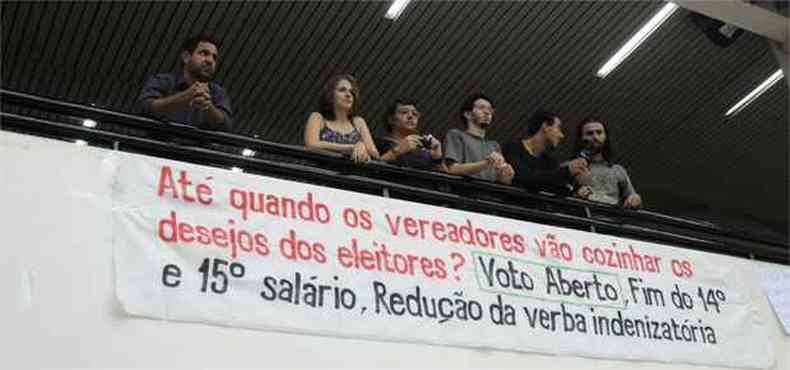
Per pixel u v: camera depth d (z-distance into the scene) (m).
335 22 7.40
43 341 2.78
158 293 3.05
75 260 2.97
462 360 3.57
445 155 4.60
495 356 3.66
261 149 3.81
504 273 3.92
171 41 7.35
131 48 7.38
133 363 2.88
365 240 3.63
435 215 3.90
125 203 3.17
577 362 3.88
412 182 4.33
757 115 9.62
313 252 3.47
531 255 4.07
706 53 8.45
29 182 3.03
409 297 3.58
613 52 8.22
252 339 3.14
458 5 7.37
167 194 3.28
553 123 4.85
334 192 3.69
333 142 4.17
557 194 4.73
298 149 3.88
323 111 4.32
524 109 8.98
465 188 4.39
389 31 7.60
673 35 8.12
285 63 7.82
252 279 3.27
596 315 4.09
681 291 4.51
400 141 4.50
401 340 3.46
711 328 4.50
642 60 8.42
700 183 10.94
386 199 3.81
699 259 4.75
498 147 4.77
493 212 4.41
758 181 11.09
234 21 7.23
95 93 7.87
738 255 5.47
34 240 2.94
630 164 10.22
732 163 10.55
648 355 4.14
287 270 3.36
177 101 3.69
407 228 3.78
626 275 4.34
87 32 7.16
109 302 2.95
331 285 3.43
